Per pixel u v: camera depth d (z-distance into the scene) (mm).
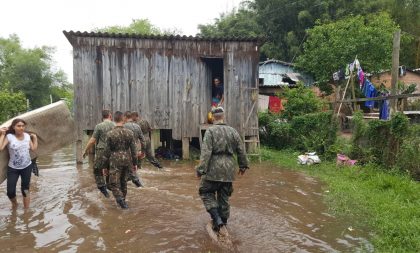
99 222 5340
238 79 12281
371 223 5332
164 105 12023
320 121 12375
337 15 27156
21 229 5066
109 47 11586
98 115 11562
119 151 6031
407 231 4766
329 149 10938
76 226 5176
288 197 6934
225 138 4812
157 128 11984
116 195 5973
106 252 4297
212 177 4719
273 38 31203
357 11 27250
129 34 11453
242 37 11930
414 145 7918
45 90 40875
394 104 9055
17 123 5785
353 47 17516
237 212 5914
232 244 4535
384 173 8250
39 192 7180
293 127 13570
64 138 6680
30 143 6012
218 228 4832
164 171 9812
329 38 19438
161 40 11914
